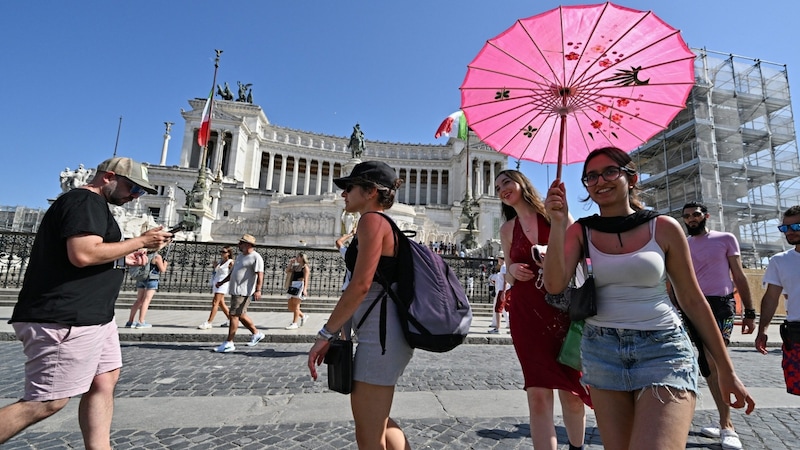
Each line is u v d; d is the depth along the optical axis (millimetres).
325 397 5176
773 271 4336
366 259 2277
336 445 3730
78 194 2771
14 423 2484
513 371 7301
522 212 3441
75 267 2691
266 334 9695
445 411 4762
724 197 32312
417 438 3951
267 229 47469
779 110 34438
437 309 2379
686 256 2254
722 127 32188
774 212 31969
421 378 6500
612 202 2490
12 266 15656
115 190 3018
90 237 2658
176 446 3609
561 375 2955
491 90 3561
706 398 5711
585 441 4043
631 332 2236
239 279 8477
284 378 6230
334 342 2367
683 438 1917
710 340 2188
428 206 60906
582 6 2932
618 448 2180
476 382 6367
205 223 27250
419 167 84438
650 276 2238
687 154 33312
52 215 2709
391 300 2438
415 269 2461
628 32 2912
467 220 29000
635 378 2137
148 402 4781
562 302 2783
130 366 6664
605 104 3271
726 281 4758
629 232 2348
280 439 3836
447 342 2346
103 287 2826
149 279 10305
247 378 6180
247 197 57344
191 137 70812
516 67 3334
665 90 3086
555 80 3256
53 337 2582
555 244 2400
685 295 2262
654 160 37031
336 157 83375
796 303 4066
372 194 2582
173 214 55281
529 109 3535
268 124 81875
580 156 3754
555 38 3061
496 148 3949
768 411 5121
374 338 2359
